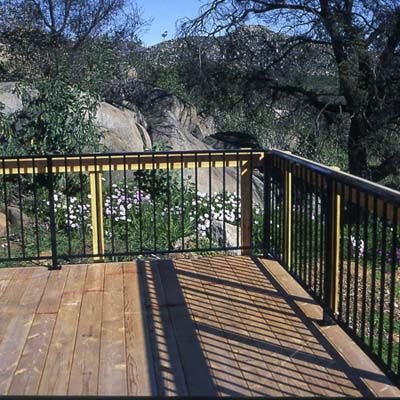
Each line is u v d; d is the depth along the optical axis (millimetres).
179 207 7121
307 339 3668
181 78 14133
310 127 13047
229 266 5148
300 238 4473
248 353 3473
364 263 3305
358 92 11766
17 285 4691
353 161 12430
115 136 9156
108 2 13406
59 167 5250
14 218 7020
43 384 3145
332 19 11672
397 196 2871
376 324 4426
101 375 3232
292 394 3002
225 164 5430
